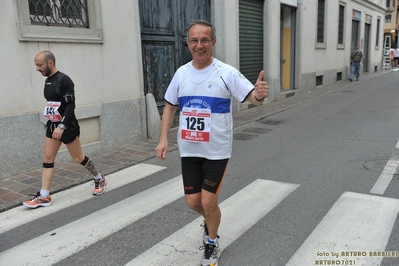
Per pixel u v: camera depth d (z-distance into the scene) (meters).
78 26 5.97
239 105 10.40
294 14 13.45
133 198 4.35
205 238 2.97
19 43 5.07
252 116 9.57
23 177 5.09
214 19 9.48
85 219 3.81
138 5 7.02
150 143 6.96
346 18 18.16
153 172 5.32
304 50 13.91
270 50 11.84
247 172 5.12
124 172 5.36
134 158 6.00
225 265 2.88
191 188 2.79
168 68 8.20
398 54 29.20
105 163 5.75
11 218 3.88
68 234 3.49
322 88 15.59
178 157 6.07
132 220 3.75
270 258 2.95
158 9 7.75
